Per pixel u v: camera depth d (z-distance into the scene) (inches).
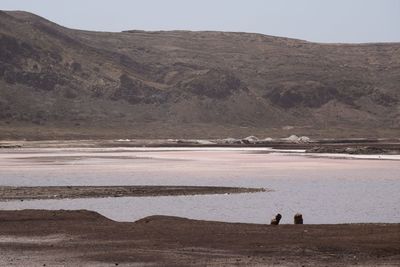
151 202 4877.0
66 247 2918.3
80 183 6215.6
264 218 4141.2
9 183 6166.3
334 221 4030.5
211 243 2994.6
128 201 4926.2
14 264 2591.0
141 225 3462.1
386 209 4574.3
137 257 2721.5
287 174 7327.8
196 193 5428.2
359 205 4771.2
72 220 3619.6
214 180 6604.3
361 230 3284.9
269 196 5280.5
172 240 3068.4
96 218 3698.3
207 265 2583.7
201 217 4168.3
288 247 2893.7
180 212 4382.4
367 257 2711.6
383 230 3272.6
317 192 5575.8
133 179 6643.7
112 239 3095.5
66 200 4953.3
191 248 2893.7
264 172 7583.7
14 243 3006.9
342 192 5590.6
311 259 2679.6
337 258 2696.9
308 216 4242.1
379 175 7239.2
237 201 4960.6
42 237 3144.7
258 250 2847.0
